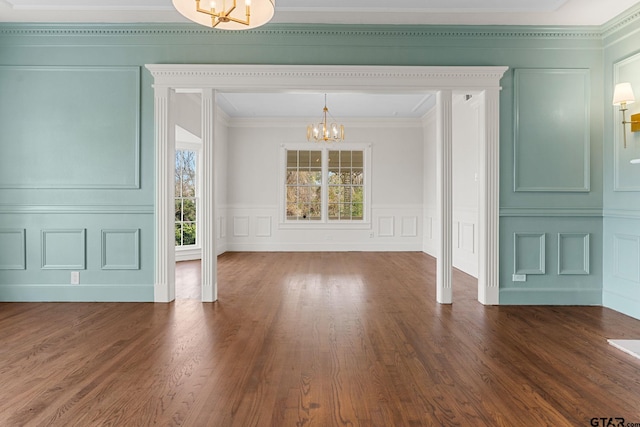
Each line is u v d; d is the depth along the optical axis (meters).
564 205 4.37
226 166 9.09
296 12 4.08
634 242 3.93
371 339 3.22
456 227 6.91
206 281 4.42
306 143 9.19
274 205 9.20
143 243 4.41
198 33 4.38
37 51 4.37
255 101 7.70
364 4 3.93
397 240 9.23
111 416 2.04
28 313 3.95
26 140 4.36
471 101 6.18
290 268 6.75
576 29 4.31
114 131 4.38
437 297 4.48
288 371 2.60
